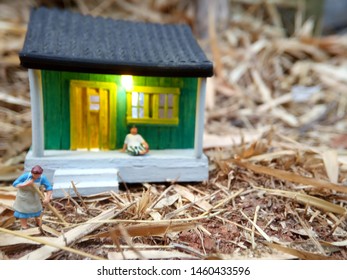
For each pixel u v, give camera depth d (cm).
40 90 14
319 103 24
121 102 15
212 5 26
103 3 29
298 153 16
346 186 14
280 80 25
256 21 31
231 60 26
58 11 17
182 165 15
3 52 23
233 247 12
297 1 31
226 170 16
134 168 15
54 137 15
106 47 15
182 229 13
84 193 14
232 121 22
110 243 12
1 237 12
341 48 28
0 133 18
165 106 16
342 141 19
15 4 27
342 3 31
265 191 15
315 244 12
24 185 12
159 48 15
